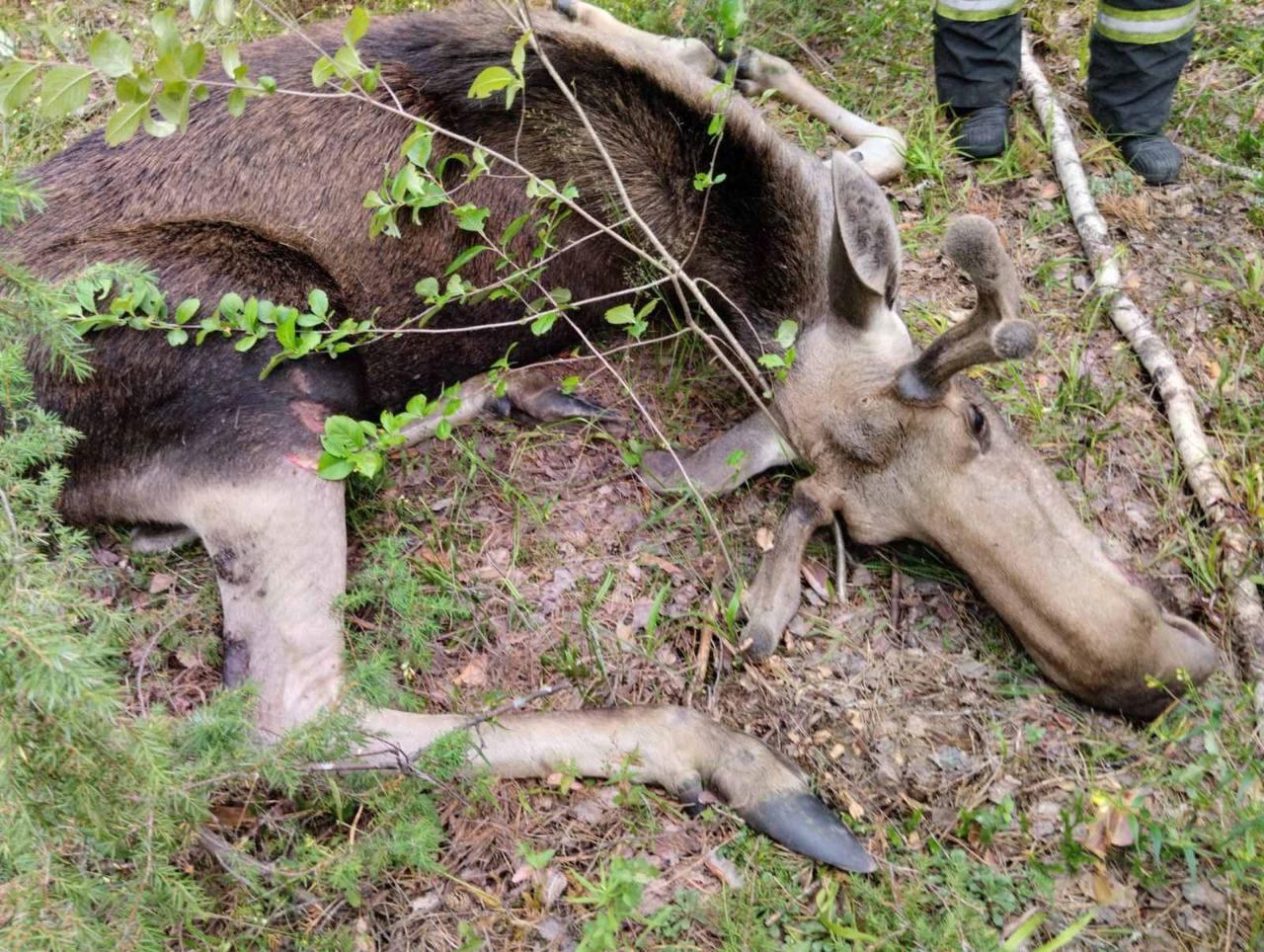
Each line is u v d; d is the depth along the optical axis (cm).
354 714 181
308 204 216
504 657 212
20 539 164
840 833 186
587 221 235
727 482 224
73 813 152
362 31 181
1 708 144
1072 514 196
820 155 279
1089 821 188
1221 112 291
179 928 173
